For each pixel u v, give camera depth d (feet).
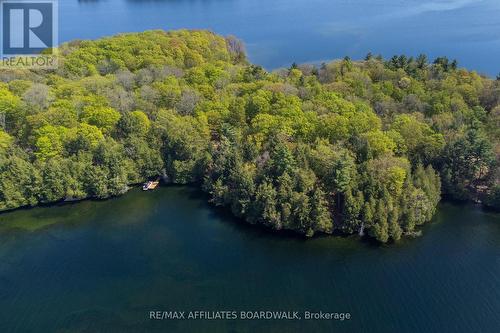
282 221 454.40
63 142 538.06
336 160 449.06
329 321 361.92
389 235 440.45
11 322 371.97
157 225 492.13
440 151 506.07
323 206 448.24
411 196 447.01
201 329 360.07
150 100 628.28
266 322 364.17
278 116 549.54
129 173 553.23
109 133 569.23
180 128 565.53
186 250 451.12
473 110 585.63
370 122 532.73
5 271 429.79
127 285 408.46
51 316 377.09
